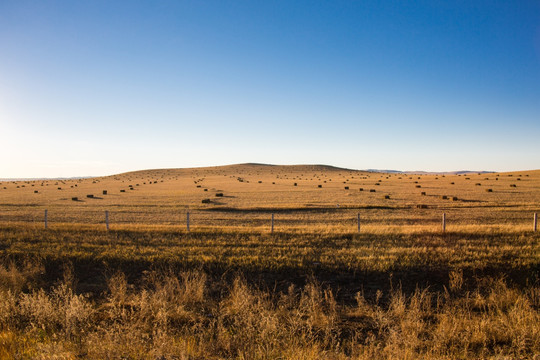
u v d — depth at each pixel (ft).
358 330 22.48
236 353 18.16
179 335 20.88
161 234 53.16
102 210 104.47
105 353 17.04
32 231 53.62
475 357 18.47
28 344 18.53
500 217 83.87
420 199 128.26
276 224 75.82
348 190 172.35
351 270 35.50
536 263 35.17
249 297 25.61
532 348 18.98
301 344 19.52
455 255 38.73
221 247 44.45
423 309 25.36
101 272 36.22
